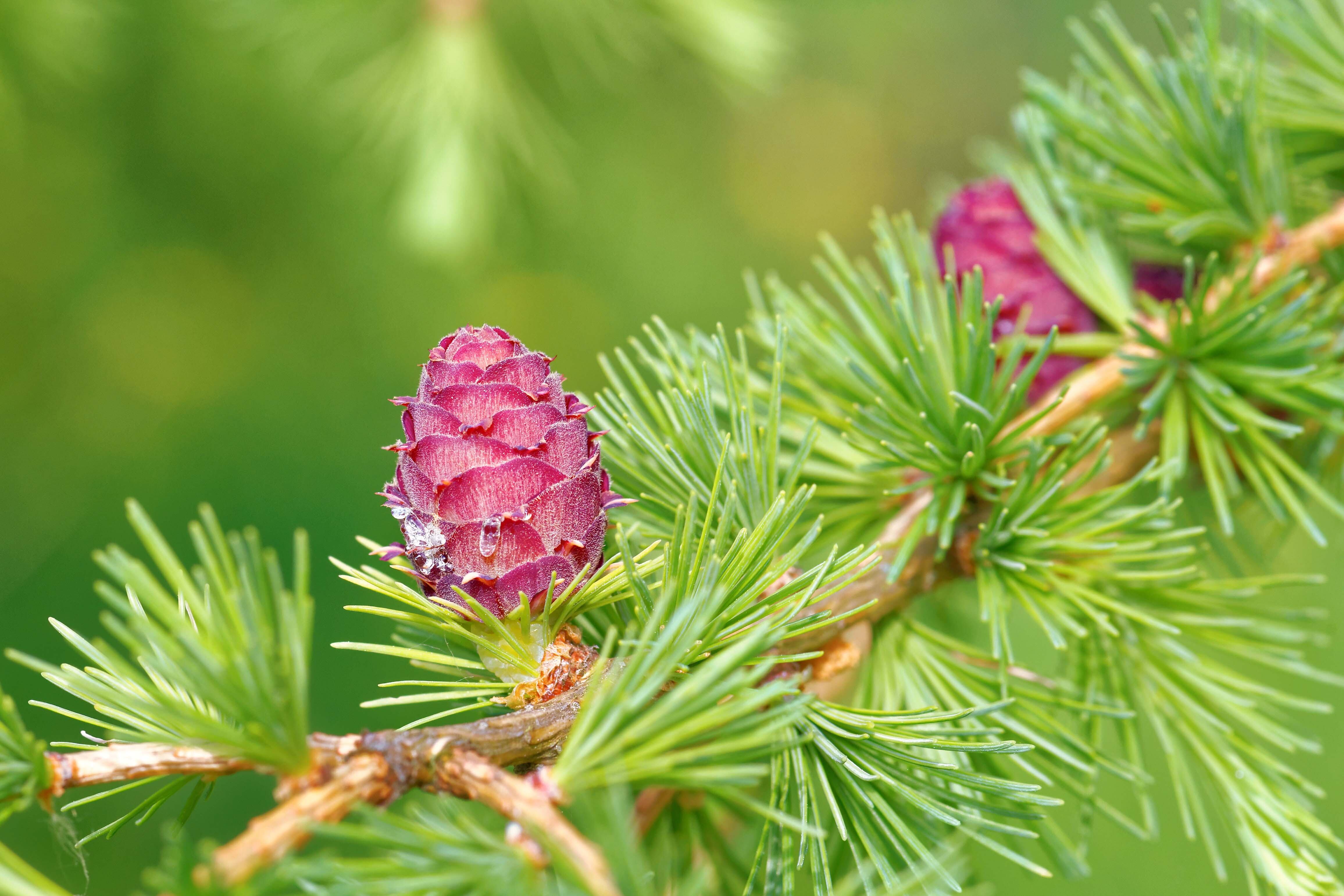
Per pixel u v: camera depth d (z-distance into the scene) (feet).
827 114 5.60
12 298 3.92
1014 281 1.54
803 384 1.51
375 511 3.82
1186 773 1.47
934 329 1.50
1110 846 2.37
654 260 4.83
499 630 1.36
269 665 1.29
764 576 1.37
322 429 4.05
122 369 4.07
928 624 1.70
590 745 1.30
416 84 2.43
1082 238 1.54
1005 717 1.43
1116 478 1.52
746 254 5.23
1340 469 1.59
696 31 2.48
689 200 4.96
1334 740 2.25
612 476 1.46
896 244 1.54
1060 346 1.52
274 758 1.30
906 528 1.47
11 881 1.28
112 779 1.32
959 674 1.46
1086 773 1.47
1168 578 1.44
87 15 2.45
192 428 3.97
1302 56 1.56
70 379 4.02
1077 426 1.52
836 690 1.51
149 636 1.28
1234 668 2.29
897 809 1.42
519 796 1.30
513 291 4.59
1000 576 1.45
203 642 1.30
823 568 1.37
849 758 1.38
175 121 3.60
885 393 1.47
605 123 4.05
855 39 4.99
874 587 1.45
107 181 3.74
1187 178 1.53
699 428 1.42
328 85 3.02
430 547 1.36
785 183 5.50
